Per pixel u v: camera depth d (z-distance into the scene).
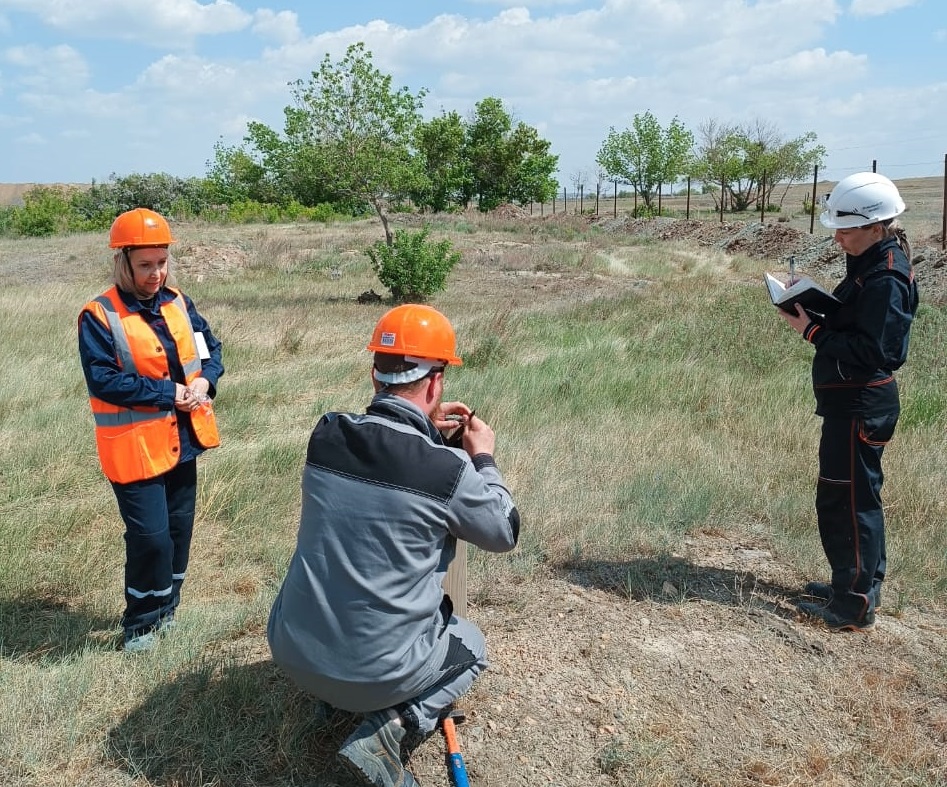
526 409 7.22
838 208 3.47
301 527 2.56
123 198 43.47
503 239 29.17
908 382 7.68
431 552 2.49
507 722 3.02
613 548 4.51
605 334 10.98
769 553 4.55
